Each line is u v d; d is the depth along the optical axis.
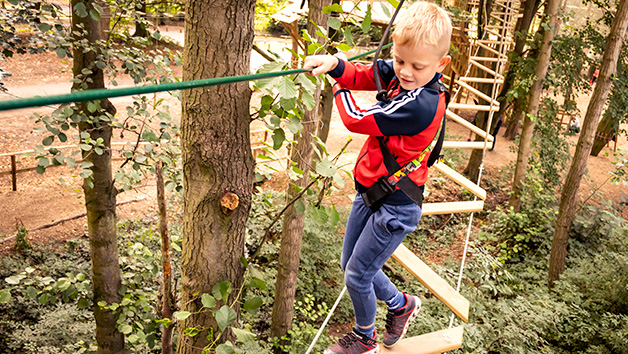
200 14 2.24
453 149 15.80
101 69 5.37
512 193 13.85
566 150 14.02
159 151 5.07
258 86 2.03
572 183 11.13
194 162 2.46
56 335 8.08
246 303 2.74
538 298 10.31
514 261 12.86
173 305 4.60
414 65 1.89
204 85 1.46
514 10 13.64
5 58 4.79
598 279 10.80
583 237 13.18
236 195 2.53
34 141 13.88
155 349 7.52
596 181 16.83
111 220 6.29
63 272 9.73
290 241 8.21
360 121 1.96
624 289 10.18
